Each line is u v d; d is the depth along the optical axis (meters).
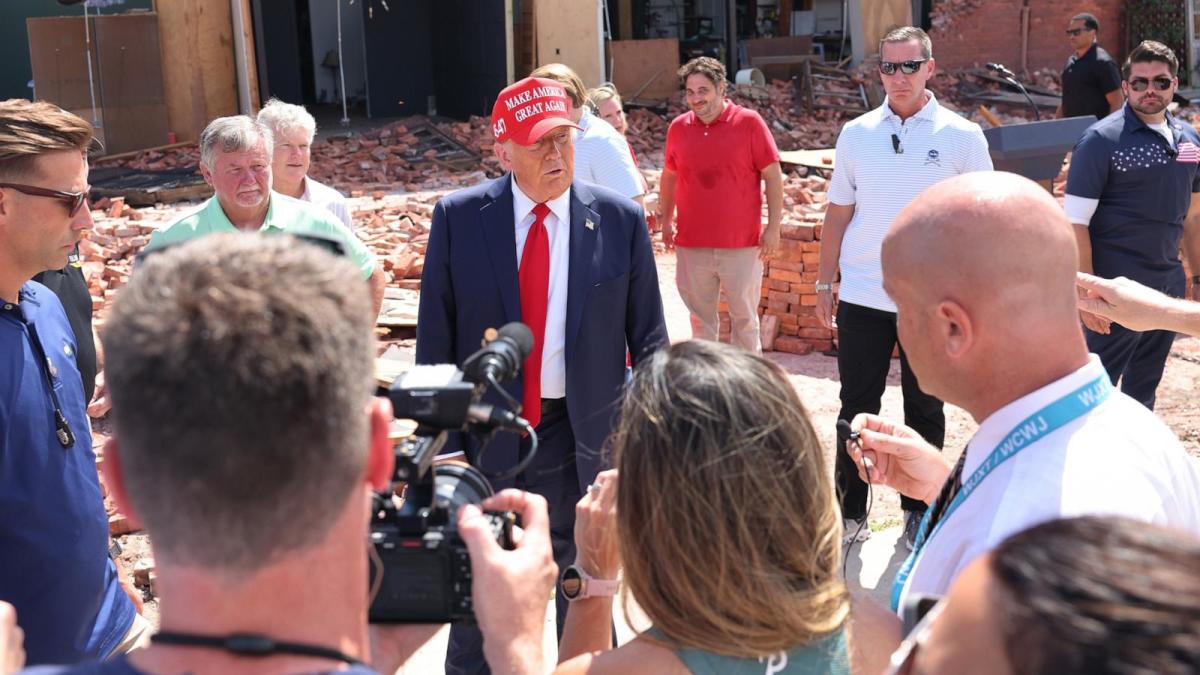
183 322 1.22
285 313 1.24
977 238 1.95
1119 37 21.45
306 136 5.48
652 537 1.78
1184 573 0.99
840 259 5.17
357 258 4.41
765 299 7.97
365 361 1.32
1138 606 0.97
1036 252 1.94
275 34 20.17
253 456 1.21
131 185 13.32
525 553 1.75
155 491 1.23
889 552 4.88
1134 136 5.34
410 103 20.61
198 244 1.32
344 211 5.71
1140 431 1.98
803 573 1.81
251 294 1.24
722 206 6.71
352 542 1.35
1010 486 1.93
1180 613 0.95
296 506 1.24
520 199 3.69
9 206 2.66
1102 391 2.00
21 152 2.63
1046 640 1.00
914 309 2.04
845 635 1.82
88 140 2.80
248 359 1.21
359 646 1.37
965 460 2.07
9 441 2.60
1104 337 5.45
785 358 7.70
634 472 1.80
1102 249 5.50
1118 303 2.67
